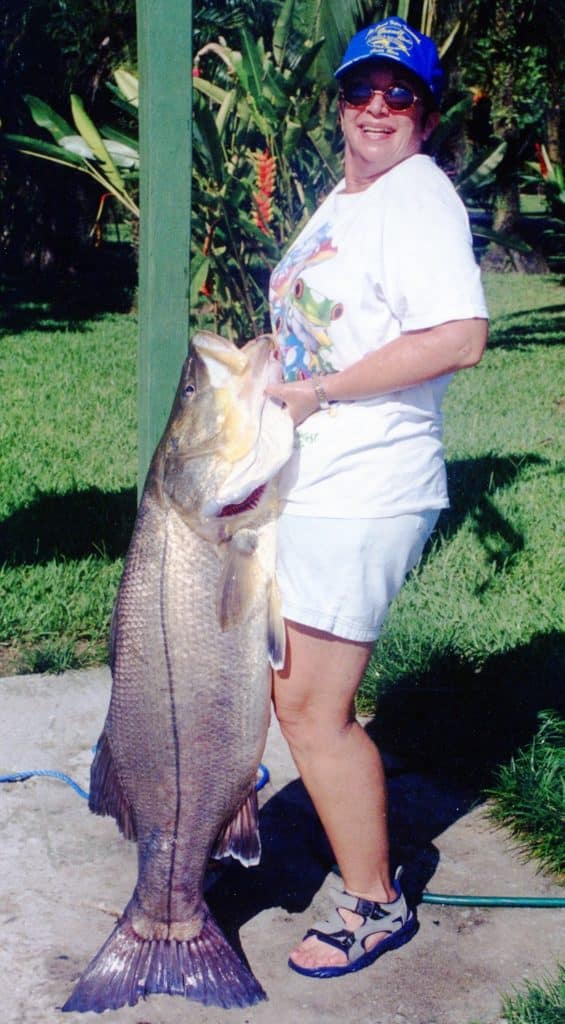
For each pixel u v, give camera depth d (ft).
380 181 8.95
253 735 9.01
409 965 9.90
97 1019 9.13
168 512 8.75
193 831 9.04
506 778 12.35
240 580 8.71
